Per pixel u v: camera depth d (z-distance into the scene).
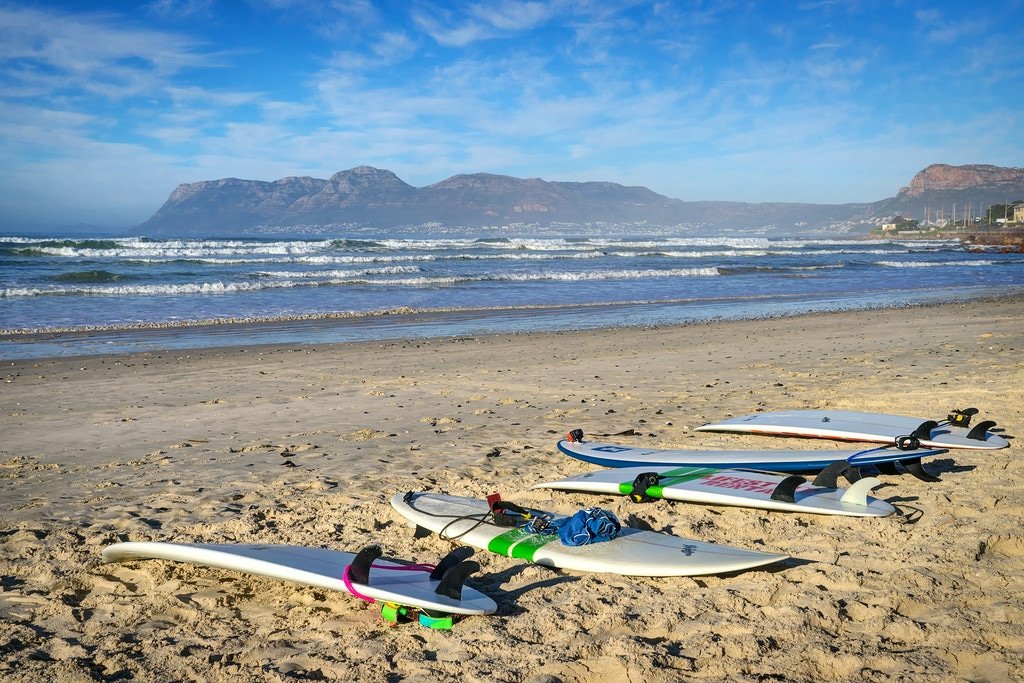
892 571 4.16
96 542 5.00
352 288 31.39
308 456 7.51
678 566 4.17
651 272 39.88
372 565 4.13
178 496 6.08
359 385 11.95
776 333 18.31
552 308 24.98
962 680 3.03
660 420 8.87
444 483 6.36
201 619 3.90
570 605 3.86
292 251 55.66
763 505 5.22
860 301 27.89
